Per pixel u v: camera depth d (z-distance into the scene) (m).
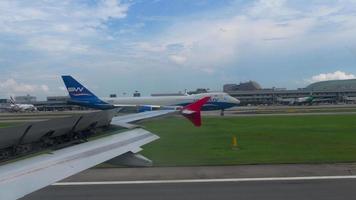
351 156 20.28
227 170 16.66
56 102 163.62
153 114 17.50
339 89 191.50
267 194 12.47
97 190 13.16
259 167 17.31
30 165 6.31
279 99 169.75
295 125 41.94
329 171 16.20
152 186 13.76
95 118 8.66
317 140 27.75
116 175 15.56
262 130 36.25
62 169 6.36
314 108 98.12
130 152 8.52
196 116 19.11
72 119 7.56
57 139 7.86
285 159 19.47
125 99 76.31
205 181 14.50
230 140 28.33
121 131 10.60
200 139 29.03
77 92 76.62
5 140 6.03
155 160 19.28
